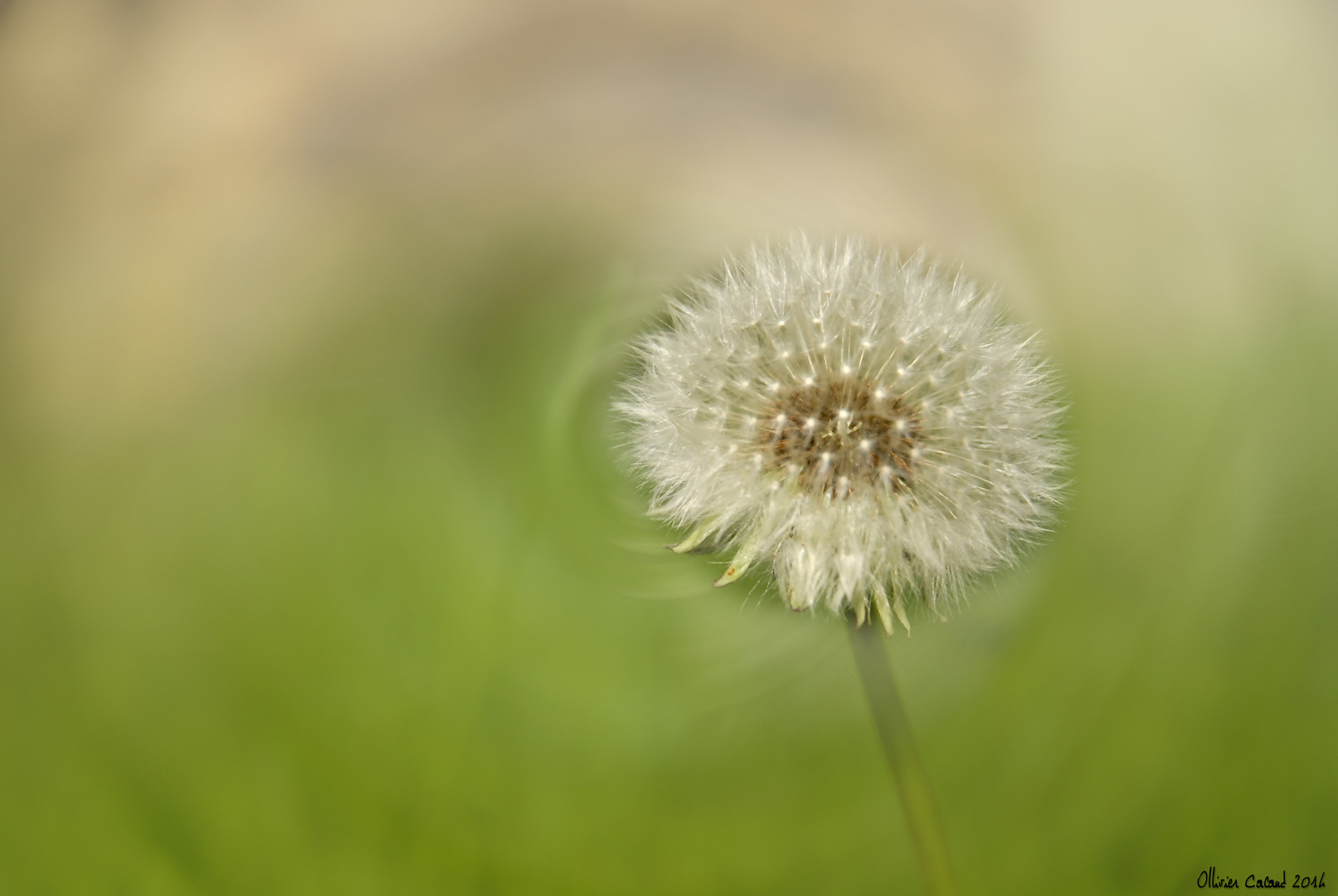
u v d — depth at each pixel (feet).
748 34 1.24
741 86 1.24
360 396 1.25
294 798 1.22
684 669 1.23
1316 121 1.23
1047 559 1.21
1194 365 1.22
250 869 1.21
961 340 1.20
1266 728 1.20
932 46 1.24
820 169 1.23
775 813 1.21
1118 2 1.24
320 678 1.23
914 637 1.22
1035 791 1.20
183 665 1.24
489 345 1.25
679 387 1.20
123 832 1.22
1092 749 1.21
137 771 1.22
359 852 1.21
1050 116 1.23
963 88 1.23
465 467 1.25
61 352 1.25
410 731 1.23
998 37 1.24
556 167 1.25
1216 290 1.22
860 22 1.24
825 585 1.18
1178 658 1.21
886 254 1.21
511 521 1.24
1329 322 1.22
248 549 1.25
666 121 1.24
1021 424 1.19
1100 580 1.21
